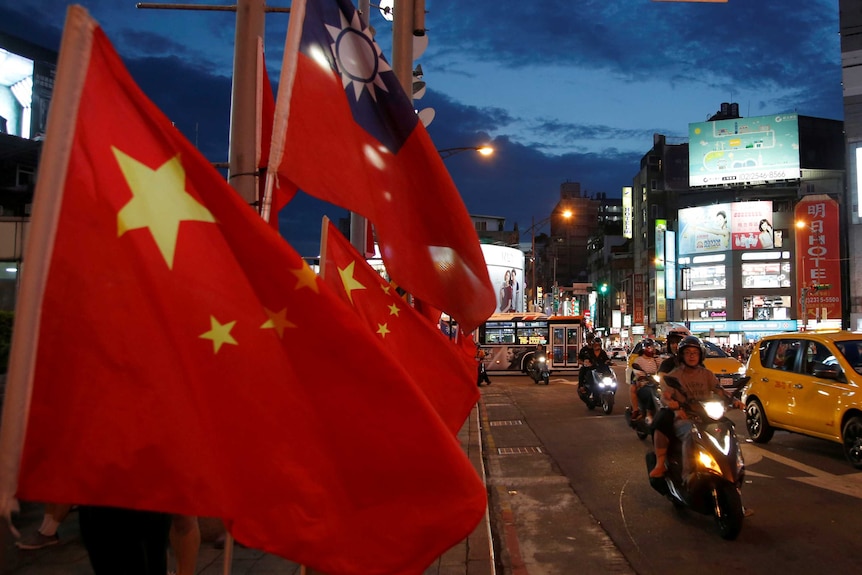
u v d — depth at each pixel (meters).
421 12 8.27
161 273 2.25
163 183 2.32
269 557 5.21
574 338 29.73
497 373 29.56
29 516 6.27
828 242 52.38
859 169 46.22
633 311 71.56
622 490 8.26
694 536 6.36
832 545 5.99
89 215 2.16
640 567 5.62
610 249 90.31
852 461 9.00
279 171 3.39
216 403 2.29
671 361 9.66
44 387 2.07
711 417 6.42
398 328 4.63
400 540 2.40
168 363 2.21
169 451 2.16
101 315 2.14
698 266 61.09
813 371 9.55
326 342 2.42
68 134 2.12
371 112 3.90
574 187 115.62
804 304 43.94
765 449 10.58
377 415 2.43
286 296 2.42
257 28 5.50
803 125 64.50
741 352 39.38
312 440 2.39
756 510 7.10
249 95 5.48
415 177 3.98
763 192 63.12
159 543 2.77
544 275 111.25
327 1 3.77
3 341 8.59
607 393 15.31
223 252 2.39
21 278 2.02
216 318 2.33
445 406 4.55
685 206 67.44
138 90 2.30
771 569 5.46
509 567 5.78
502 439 12.55
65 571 4.73
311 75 3.60
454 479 2.44
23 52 33.91
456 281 4.02
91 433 2.09
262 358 2.38
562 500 7.91
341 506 2.39
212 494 2.20
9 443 1.95
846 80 46.94
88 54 2.18
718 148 63.34
